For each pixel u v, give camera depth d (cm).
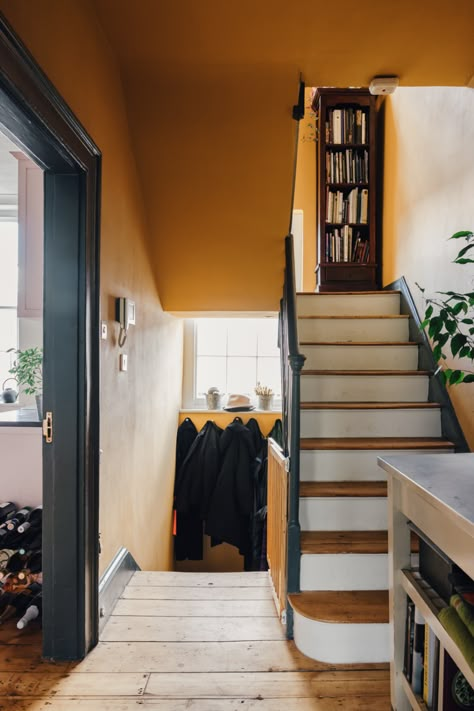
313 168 464
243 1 177
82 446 179
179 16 186
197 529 420
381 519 224
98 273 188
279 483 225
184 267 310
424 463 146
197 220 284
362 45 202
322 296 354
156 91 230
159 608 217
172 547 407
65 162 167
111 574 214
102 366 203
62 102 149
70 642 179
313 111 448
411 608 148
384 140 401
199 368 462
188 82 227
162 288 325
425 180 299
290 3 178
